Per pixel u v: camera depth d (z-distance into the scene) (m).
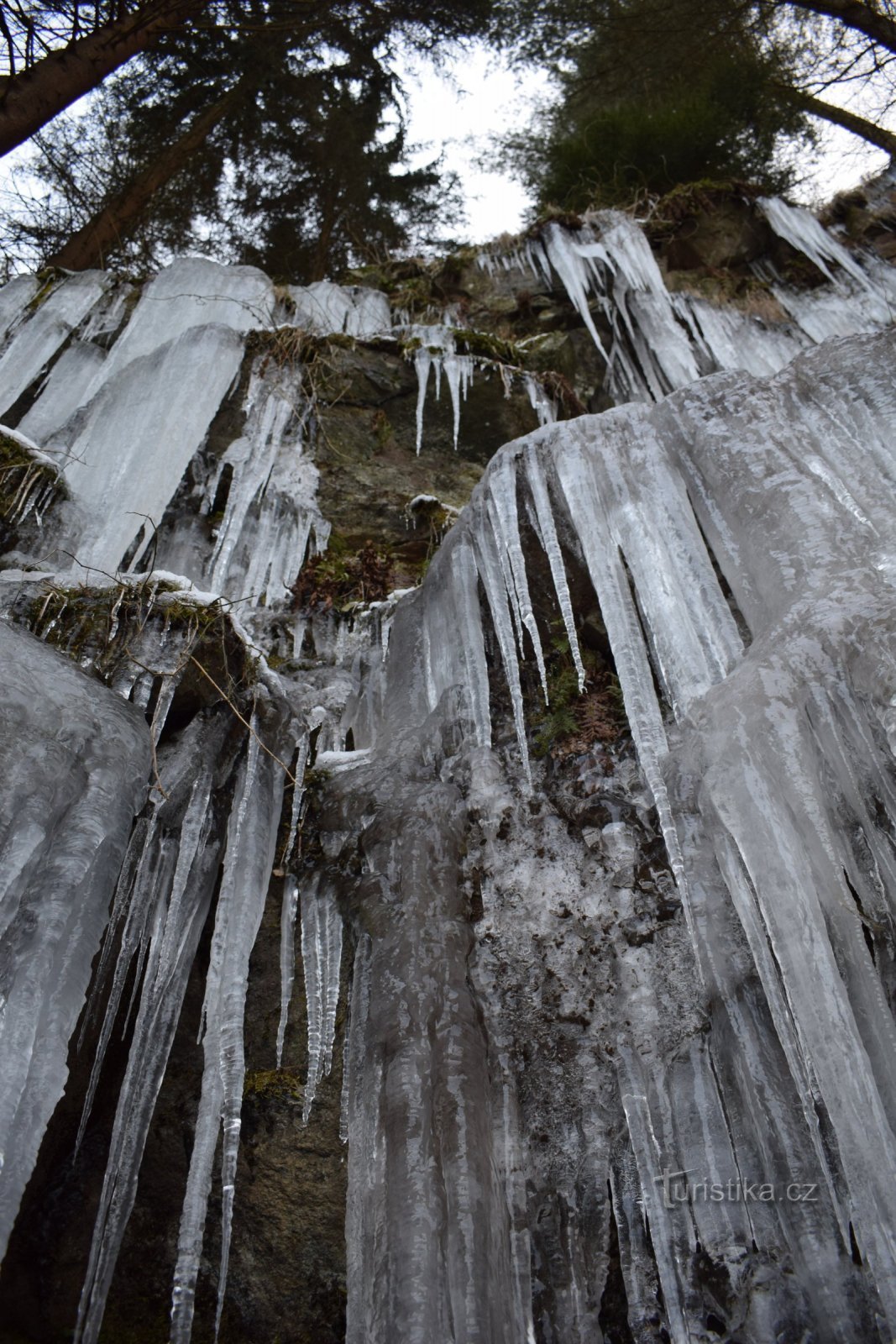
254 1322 3.35
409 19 11.27
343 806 3.96
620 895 3.63
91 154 10.56
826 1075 2.69
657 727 3.59
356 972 3.57
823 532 3.56
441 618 4.52
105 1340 3.34
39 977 2.77
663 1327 3.03
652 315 8.80
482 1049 3.31
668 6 10.96
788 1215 2.95
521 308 9.01
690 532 4.02
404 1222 2.84
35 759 3.07
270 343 6.61
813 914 2.88
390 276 9.59
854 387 4.07
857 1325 2.75
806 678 3.20
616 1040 3.42
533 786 3.93
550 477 4.39
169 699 3.68
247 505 5.64
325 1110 3.66
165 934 3.44
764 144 11.57
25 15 6.42
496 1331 2.72
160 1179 3.62
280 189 12.02
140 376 6.11
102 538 5.11
